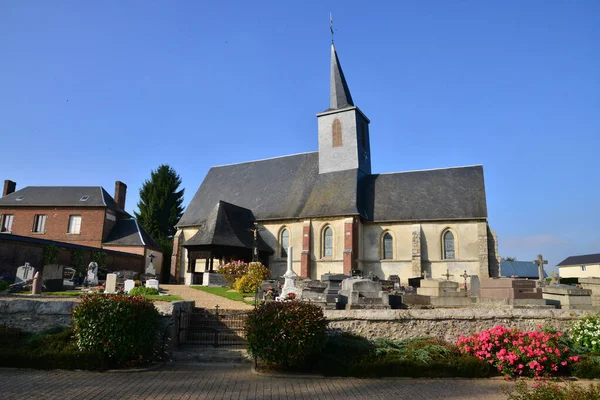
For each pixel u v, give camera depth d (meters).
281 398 9.16
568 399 7.25
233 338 14.70
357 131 43.84
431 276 36.81
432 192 39.81
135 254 42.25
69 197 46.38
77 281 29.34
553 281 27.91
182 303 15.05
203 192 49.50
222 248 37.34
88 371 11.23
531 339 12.01
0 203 46.12
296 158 47.62
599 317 13.29
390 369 11.25
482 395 9.65
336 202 39.78
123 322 11.60
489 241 36.53
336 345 12.23
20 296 18.78
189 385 10.09
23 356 11.33
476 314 13.76
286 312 11.66
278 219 41.38
